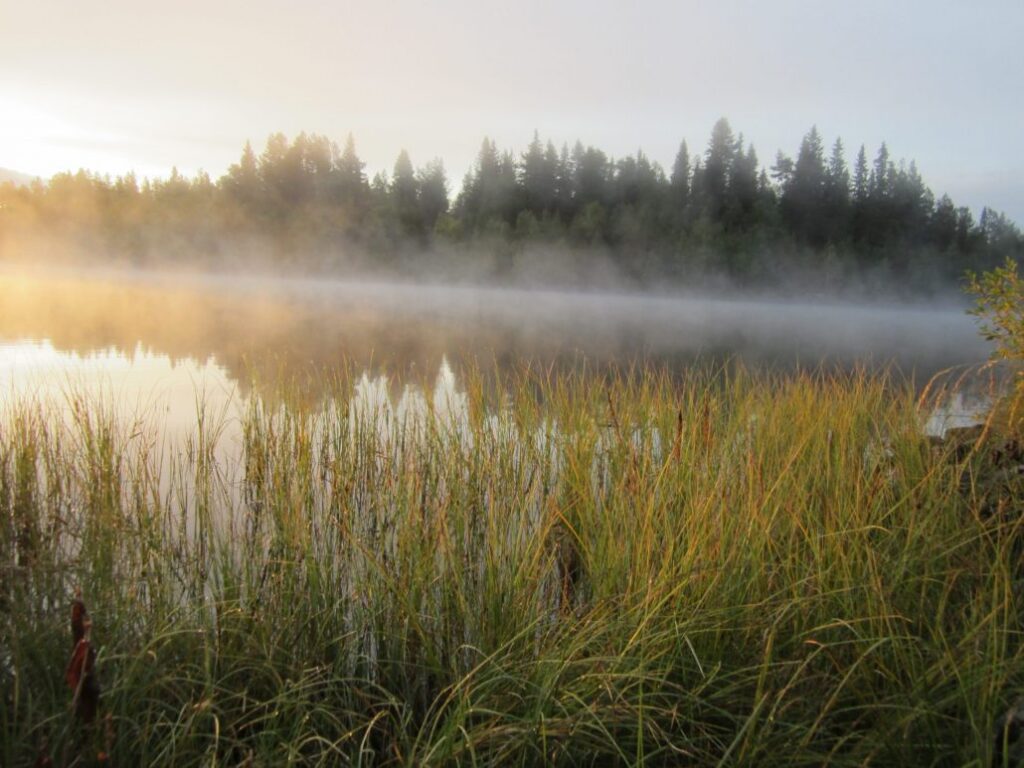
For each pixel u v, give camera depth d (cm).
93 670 211
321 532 386
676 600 264
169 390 902
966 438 447
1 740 217
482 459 435
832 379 599
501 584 299
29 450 384
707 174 6059
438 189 6806
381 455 479
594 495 382
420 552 314
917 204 5947
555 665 250
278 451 462
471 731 233
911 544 302
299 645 289
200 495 407
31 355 1210
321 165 7156
